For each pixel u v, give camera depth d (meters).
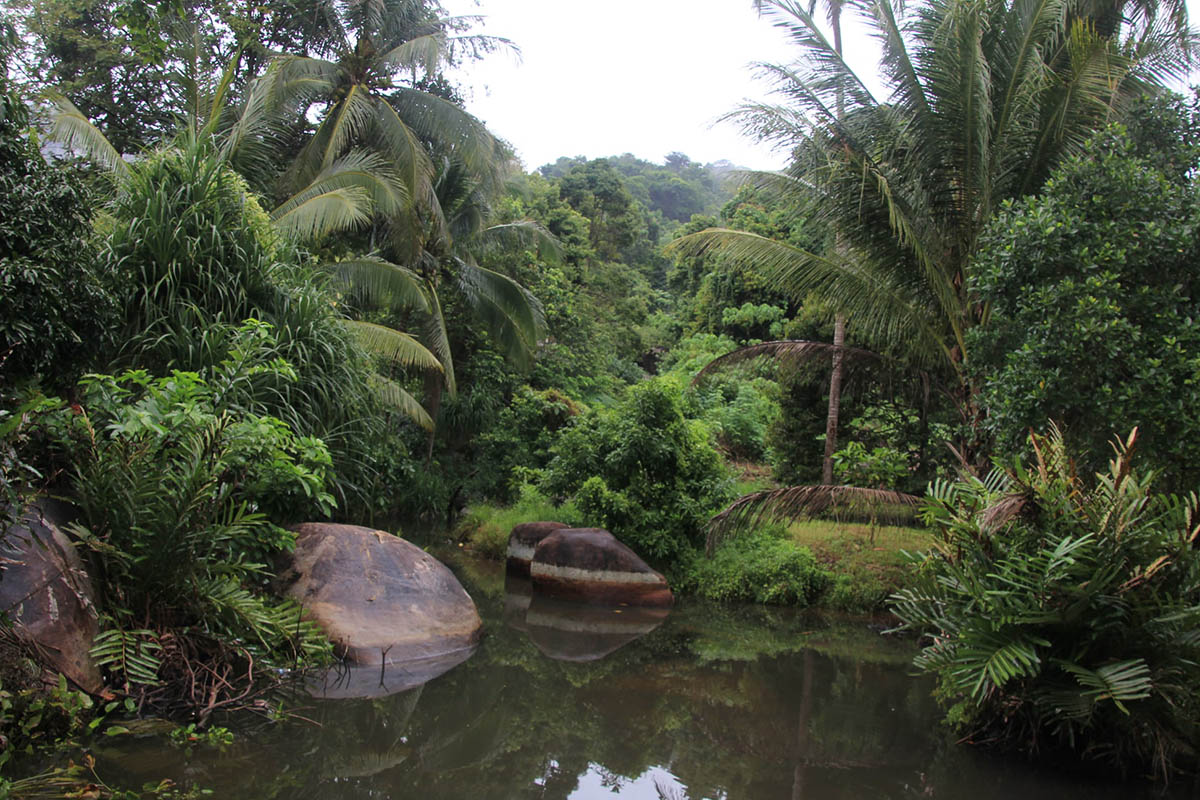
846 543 10.91
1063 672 5.13
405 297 12.34
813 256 9.94
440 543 13.00
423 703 5.84
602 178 38.28
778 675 7.14
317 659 6.08
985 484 6.10
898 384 11.08
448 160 16.67
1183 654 4.81
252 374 6.85
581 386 22.83
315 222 10.41
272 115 13.01
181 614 5.51
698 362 25.83
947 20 8.77
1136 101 7.97
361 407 8.22
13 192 5.17
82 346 5.72
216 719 5.01
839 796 4.73
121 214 7.42
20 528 4.75
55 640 4.51
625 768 5.06
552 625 8.55
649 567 9.95
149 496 5.25
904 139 9.51
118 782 4.10
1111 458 6.79
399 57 14.83
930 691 6.80
